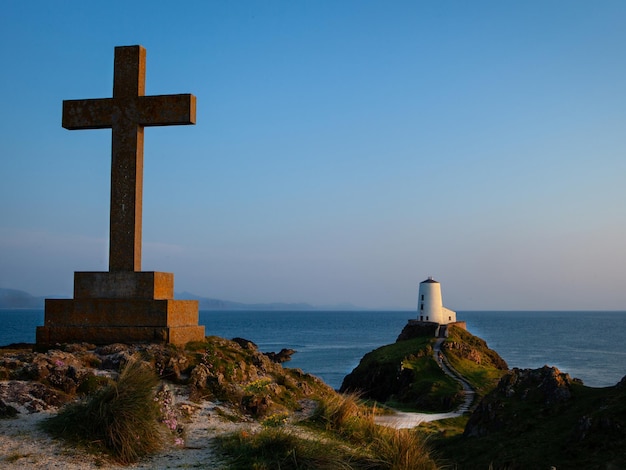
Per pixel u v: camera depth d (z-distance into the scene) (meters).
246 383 16.28
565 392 30.23
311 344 153.62
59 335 16.80
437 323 105.38
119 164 17.39
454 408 54.28
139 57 17.67
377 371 81.06
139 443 10.59
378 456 11.73
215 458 10.63
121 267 17.09
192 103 17.39
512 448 25.80
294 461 10.32
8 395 11.73
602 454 22.47
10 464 9.17
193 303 18.42
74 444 10.12
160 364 14.95
